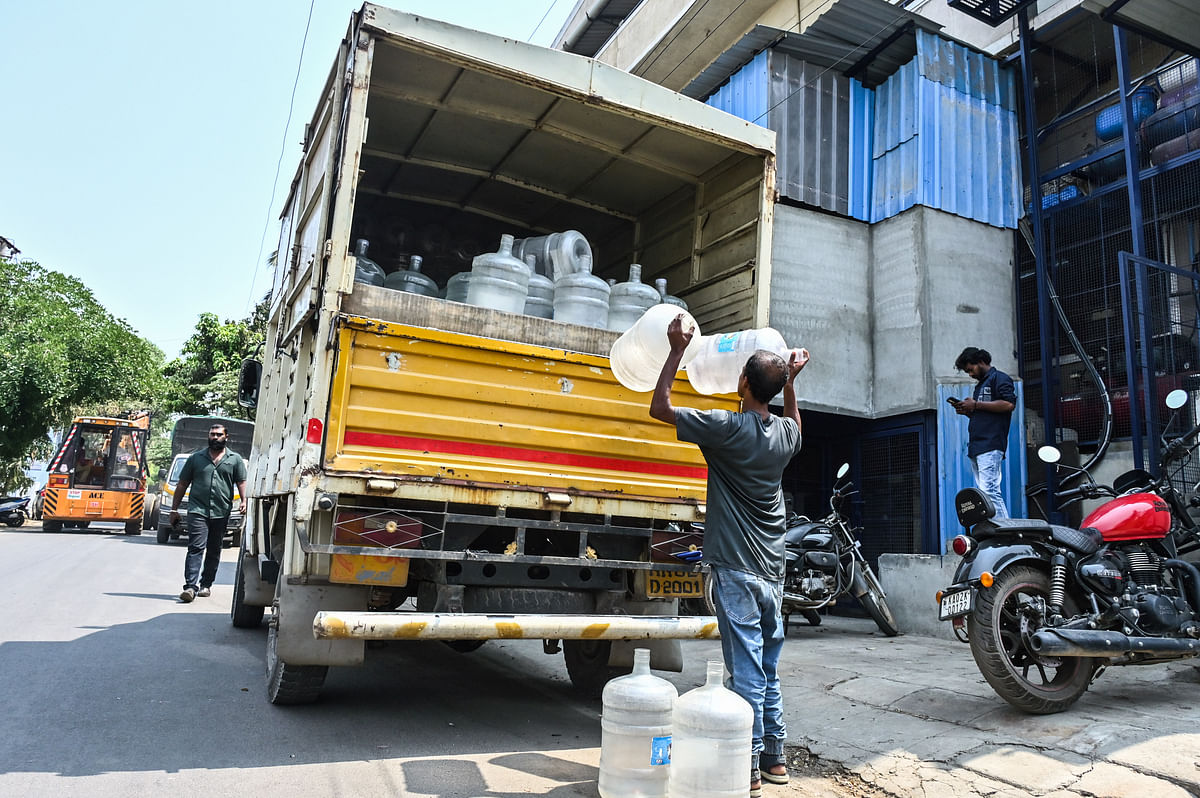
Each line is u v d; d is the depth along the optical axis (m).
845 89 8.34
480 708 4.42
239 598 6.41
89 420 20.14
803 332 7.63
